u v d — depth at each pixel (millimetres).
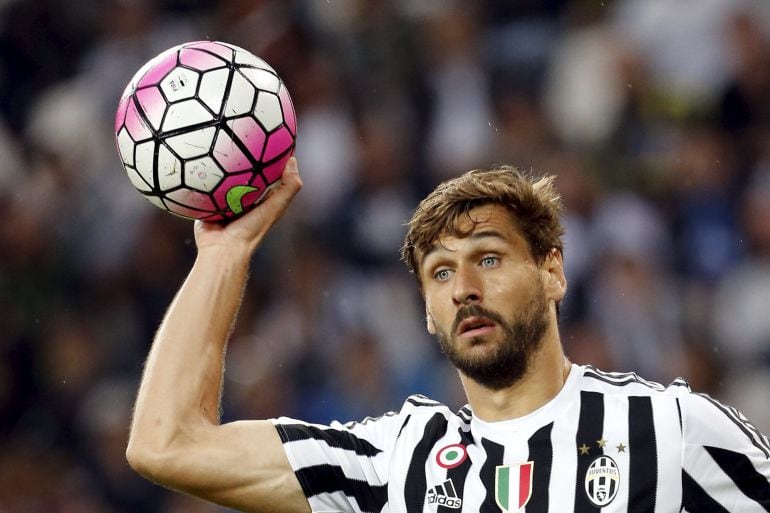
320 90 38625
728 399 31359
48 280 36688
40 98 41562
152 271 35656
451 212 11898
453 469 12047
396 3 39188
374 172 36281
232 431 12195
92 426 33375
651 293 31984
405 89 37969
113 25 41750
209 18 41219
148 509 31344
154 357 12172
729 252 33219
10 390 34469
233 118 12055
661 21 37500
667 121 36250
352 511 12312
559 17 39000
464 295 11711
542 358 12047
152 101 12125
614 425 11828
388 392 31562
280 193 12641
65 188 39094
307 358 32812
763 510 11469
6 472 33094
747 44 36250
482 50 38312
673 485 11516
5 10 42281
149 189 12297
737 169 34656
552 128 36688
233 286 12391
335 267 34500
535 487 11719
